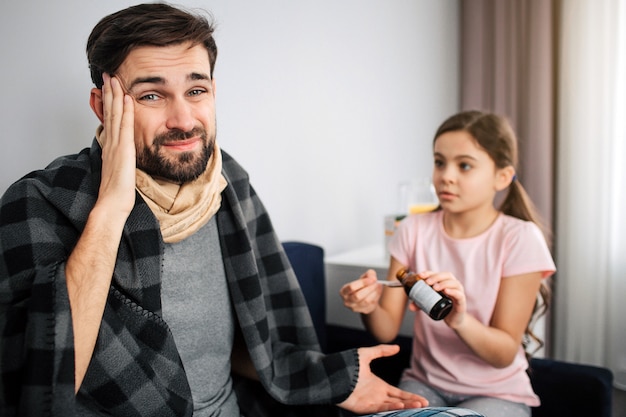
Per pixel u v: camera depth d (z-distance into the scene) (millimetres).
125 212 667
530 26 2270
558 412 1037
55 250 643
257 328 865
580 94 2139
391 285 962
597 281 2146
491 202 1094
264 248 973
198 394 803
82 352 599
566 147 2201
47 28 854
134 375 672
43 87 854
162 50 695
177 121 712
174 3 1027
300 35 1452
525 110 2330
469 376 1011
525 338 1184
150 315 706
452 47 2531
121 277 696
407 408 818
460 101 2623
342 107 1685
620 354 2129
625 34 2039
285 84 1397
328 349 1327
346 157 1728
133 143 690
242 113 1246
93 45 715
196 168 748
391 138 2033
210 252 852
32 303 576
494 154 1039
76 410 646
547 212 2258
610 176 2107
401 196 1914
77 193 695
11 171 814
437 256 1114
